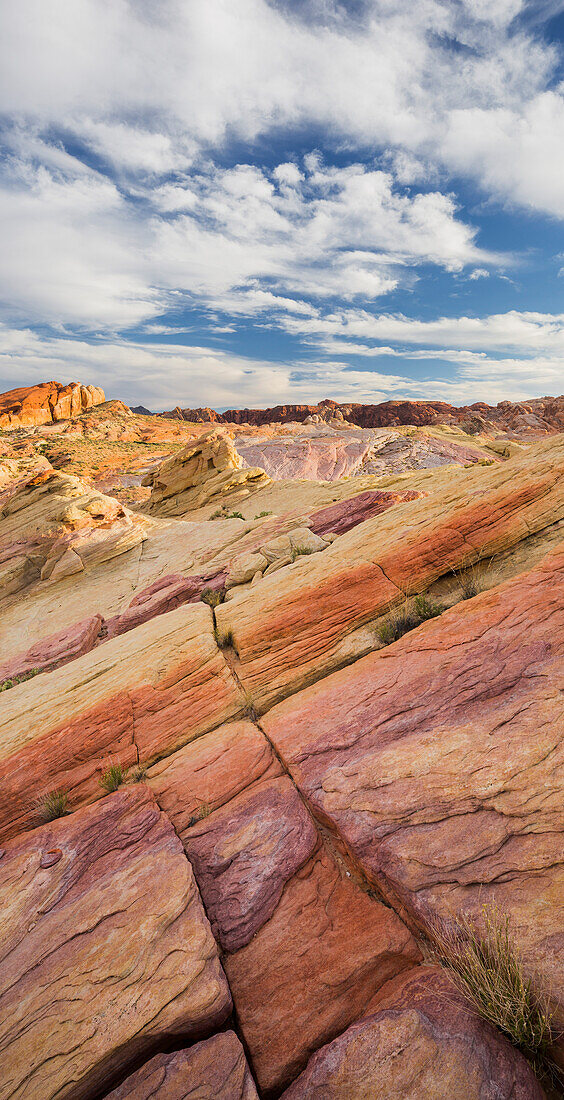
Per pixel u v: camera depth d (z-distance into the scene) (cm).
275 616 953
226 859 532
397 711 627
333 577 996
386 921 447
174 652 939
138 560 2656
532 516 942
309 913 473
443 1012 345
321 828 559
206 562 2139
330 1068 331
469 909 389
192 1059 360
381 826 488
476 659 646
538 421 13450
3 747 805
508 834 433
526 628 656
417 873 434
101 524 2977
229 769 663
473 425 12888
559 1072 321
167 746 765
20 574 2811
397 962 414
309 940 448
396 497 1958
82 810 632
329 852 534
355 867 506
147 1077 353
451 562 930
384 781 533
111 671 953
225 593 1559
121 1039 372
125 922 465
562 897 371
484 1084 304
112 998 402
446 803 481
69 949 451
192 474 4622
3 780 736
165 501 4697
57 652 1565
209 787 643
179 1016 383
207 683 852
